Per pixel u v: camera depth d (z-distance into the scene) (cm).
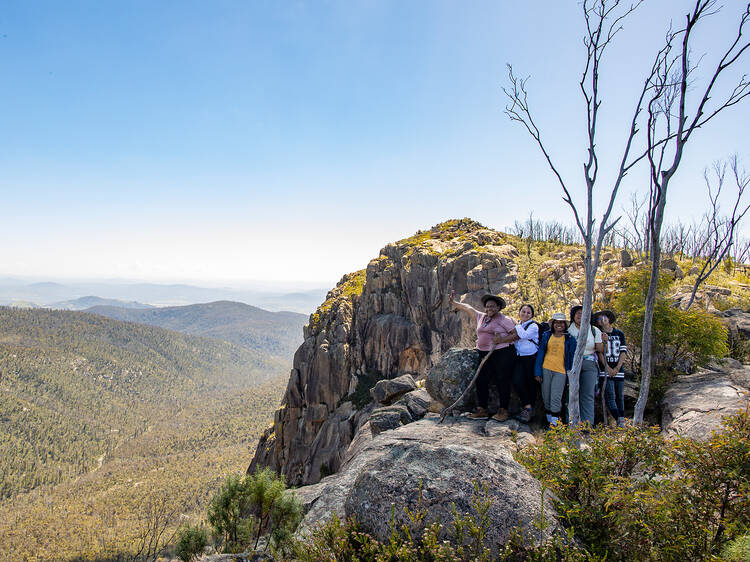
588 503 422
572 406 761
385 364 6081
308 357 7044
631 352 1107
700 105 657
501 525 371
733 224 1562
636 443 444
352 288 8294
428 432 861
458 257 5238
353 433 5069
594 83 758
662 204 713
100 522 14188
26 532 14000
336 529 414
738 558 314
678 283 1980
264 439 7862
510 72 834
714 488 371
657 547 371
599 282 2098
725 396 830
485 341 939
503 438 798
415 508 393
